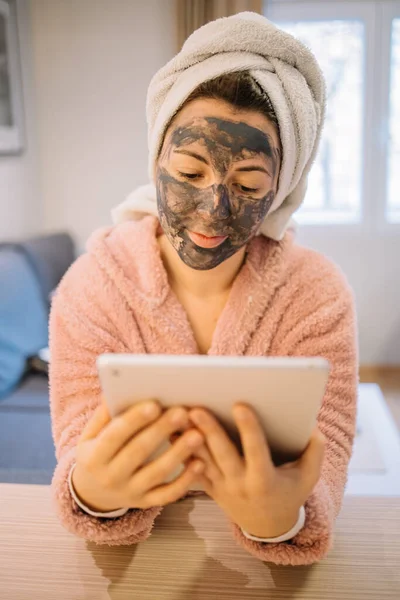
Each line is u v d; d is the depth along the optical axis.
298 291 0.73
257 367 0.41
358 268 2.83
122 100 2.65
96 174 2.73
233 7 2.45
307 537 0.53
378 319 2.87
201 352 0.75
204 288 0.72
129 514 0.56
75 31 2.58
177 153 0.60
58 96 2.65
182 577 0.54
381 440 1.57
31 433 1.59
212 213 0.60
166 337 0.72
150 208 0.78
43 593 0.52
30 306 2.04
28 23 2.56
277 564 0.55
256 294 0.71
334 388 0.68
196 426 0.45
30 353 1.98
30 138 2.61
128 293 0.72
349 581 0.53
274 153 0.61
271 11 2.64
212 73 0.58
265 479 0.45
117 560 0.55
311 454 0.47
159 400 0.44
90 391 0.69
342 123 2.79
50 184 2.74
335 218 2.87
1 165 2.33
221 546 0.57
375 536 0.58
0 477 1.35
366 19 2.61
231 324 0.71
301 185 0.72
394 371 2.88
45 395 1.82
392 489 1.33
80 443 0.49
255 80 0.59
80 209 2.77
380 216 2.79
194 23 2.46
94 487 0.48
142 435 0.45
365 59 2.65
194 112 0.59
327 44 2.70
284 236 0.76
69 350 0.71
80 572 0.54
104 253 0.74
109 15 2.56
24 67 2.53
